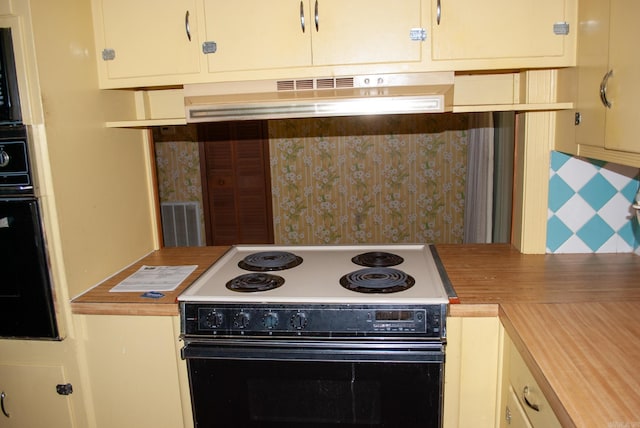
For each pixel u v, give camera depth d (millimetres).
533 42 1636
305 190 4379
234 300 1570
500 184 2564
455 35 1651
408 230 4359
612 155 1375
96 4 1775
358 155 4281
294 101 1632
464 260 1920
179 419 1706
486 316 1497
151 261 2076
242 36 1724
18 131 1519
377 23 1669
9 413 1777
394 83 1734
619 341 1218
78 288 1702
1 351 1729
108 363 1691
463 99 1974
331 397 1567
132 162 2064
